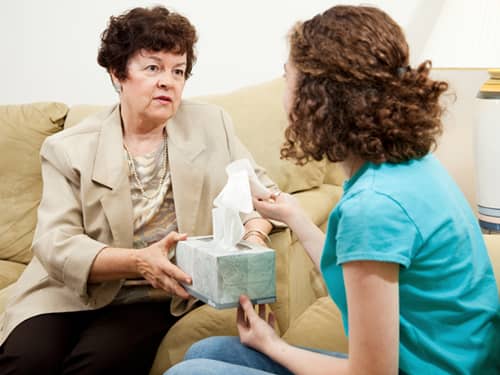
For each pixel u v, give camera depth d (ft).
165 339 5.79
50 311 5.86
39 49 9.56
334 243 3.74
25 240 7.84
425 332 3.70
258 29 8.98
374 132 3.59
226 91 9.29
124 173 5.93
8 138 7.97
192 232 5.99
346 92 3.61
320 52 3.62
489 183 7.64
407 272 3.57
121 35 5.82
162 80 5.80
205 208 6.13
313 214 6.60
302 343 5.61
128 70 5.85
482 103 7.54
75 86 9.55
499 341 3.88
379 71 3.58
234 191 4.81
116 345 5.59
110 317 5.90
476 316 3.74
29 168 7.95
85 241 5.71
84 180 5.91
